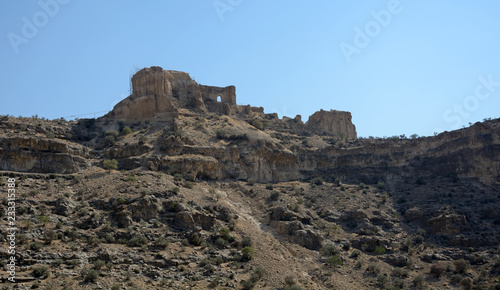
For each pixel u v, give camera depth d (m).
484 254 107.56
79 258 83.31
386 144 151.25
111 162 122.25
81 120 148.38
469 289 96.56
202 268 88.56
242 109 168.62
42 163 117.31
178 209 101.44
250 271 90.88
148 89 150.75
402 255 106.19
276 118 171.00
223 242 96.75
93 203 100.88
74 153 124.06
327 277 94.81
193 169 126.94
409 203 128.88
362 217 118.50
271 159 138.88
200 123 145.38
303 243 105.88
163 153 129.50
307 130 174.25
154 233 94.56
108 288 78.00
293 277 90.75
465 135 144.62
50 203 98.50
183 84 160.75
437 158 144.62
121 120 148.75
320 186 136.00
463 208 123.19
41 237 87.12
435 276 101.12
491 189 134.00
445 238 113.88
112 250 86.94
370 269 100.44
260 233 105.12
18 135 123.00
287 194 127.19
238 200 119.50
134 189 106.44
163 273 85.19
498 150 138.25
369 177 144.50
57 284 76.38
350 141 165.38
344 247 108.50
